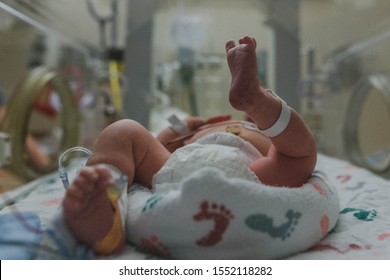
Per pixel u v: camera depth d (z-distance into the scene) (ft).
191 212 1.52
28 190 3.54
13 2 3.99
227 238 1.56
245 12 6.12
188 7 6.40
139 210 1.68
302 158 1.97
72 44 6.51
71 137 6.00
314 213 1.75
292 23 5.92
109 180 1.50
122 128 1.99
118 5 6.14
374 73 5.42
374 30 5.41
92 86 6.63
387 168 4.80
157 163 2.04
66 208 1.45
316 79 6.07
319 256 1.70
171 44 6.53
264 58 5.81
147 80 6.17
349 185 3.31
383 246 1.83
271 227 1.59
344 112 6.26
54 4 4.97
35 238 1.63
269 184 1.92
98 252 1.63
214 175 1.51
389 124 5.23
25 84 4.97
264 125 1.82
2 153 4.11
